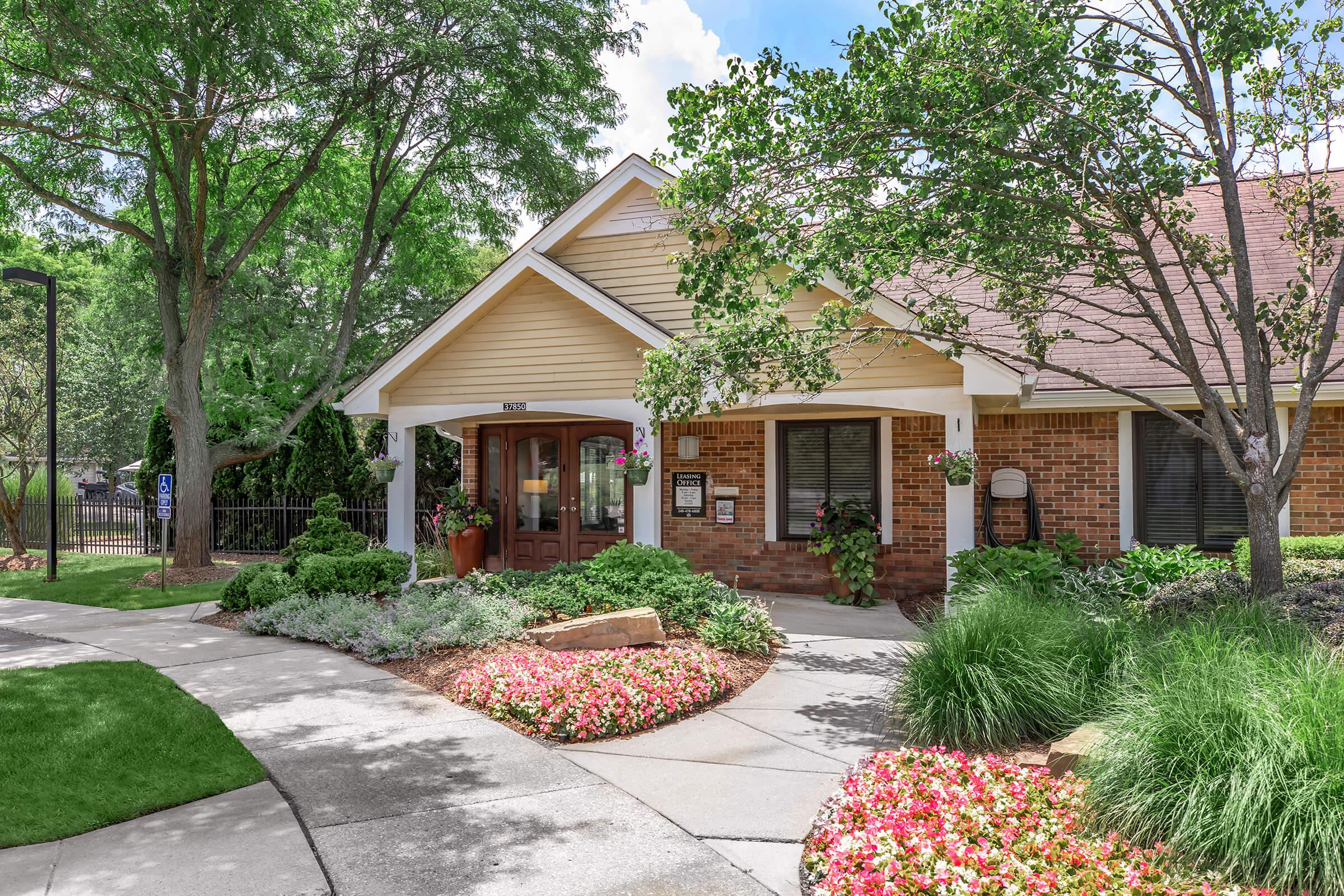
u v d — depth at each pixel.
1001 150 6.74
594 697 6.43
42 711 6.54
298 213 23.22
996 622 6.05
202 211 15.59
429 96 18.39
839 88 6.93
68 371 32.94
